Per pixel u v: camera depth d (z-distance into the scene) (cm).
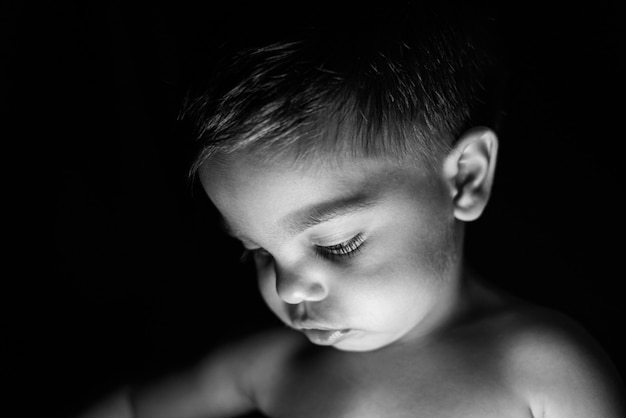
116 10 127
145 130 134
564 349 100
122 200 139
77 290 142
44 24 129
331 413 107
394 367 106
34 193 136
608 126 126
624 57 123
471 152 102
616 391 98
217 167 90
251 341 119
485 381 101
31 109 133
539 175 132
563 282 132
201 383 119
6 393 134
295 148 87
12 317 138
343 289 94
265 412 115
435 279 99
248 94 88
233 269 145
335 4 92
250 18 92
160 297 145
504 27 126
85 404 123
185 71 97
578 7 123
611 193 129
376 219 92
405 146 95
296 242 91
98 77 132
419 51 97
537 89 128
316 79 88
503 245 135
